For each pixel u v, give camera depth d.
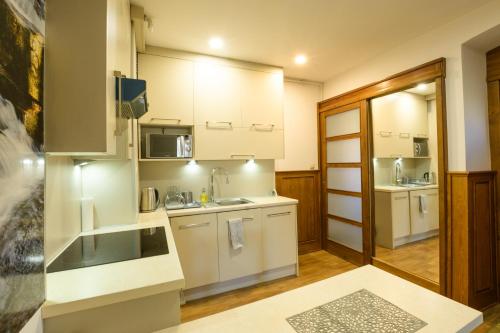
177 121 2.47
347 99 3.16
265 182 3.18
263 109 2.87
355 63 2.97
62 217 1.24
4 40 0.57
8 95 0.58
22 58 0.66
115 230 1.62
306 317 0.76
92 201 1.62
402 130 2.82
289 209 2.77
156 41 2.34
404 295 0.88
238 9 1.90
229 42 2.39
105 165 1.71
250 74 2.82
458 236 2.03
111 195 1.73
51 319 0.78
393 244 2.93
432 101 2.61
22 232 0.64
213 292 2.43
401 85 2.49
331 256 3.37
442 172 2.13
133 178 1.77
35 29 0.74
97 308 0.83
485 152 2.15
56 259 1.11
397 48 2.55
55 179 1.16
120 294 0.83
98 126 0.86
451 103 2.11
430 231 2.64
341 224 3.35
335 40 2.41
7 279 0.56
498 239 2.16
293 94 3.47
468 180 1.97
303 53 2.66
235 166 3.02
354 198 3.14
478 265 2.03
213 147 2.61
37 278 0.72
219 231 2.41
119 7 1.23
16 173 0.61
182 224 2.27
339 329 0.71
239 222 2.46
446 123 2.13
